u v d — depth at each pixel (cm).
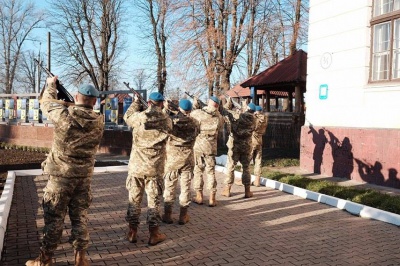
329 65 1165
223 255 500
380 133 994
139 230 594
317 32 1209
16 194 813
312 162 1230
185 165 629
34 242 523
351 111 1094
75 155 417
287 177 1057
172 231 597
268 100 2434
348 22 1099
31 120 2258
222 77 2291
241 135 827
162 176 537
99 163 1355
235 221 661
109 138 1964
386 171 978
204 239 562
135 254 495
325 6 1177
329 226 643
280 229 620
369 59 1045
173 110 651
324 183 973
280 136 2019
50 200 414
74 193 429
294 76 1939
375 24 1028
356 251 527
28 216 649
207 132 751
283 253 512
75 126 412
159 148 526
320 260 491
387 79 1002
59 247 507
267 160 1470
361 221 677
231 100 877
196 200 782
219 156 1476
